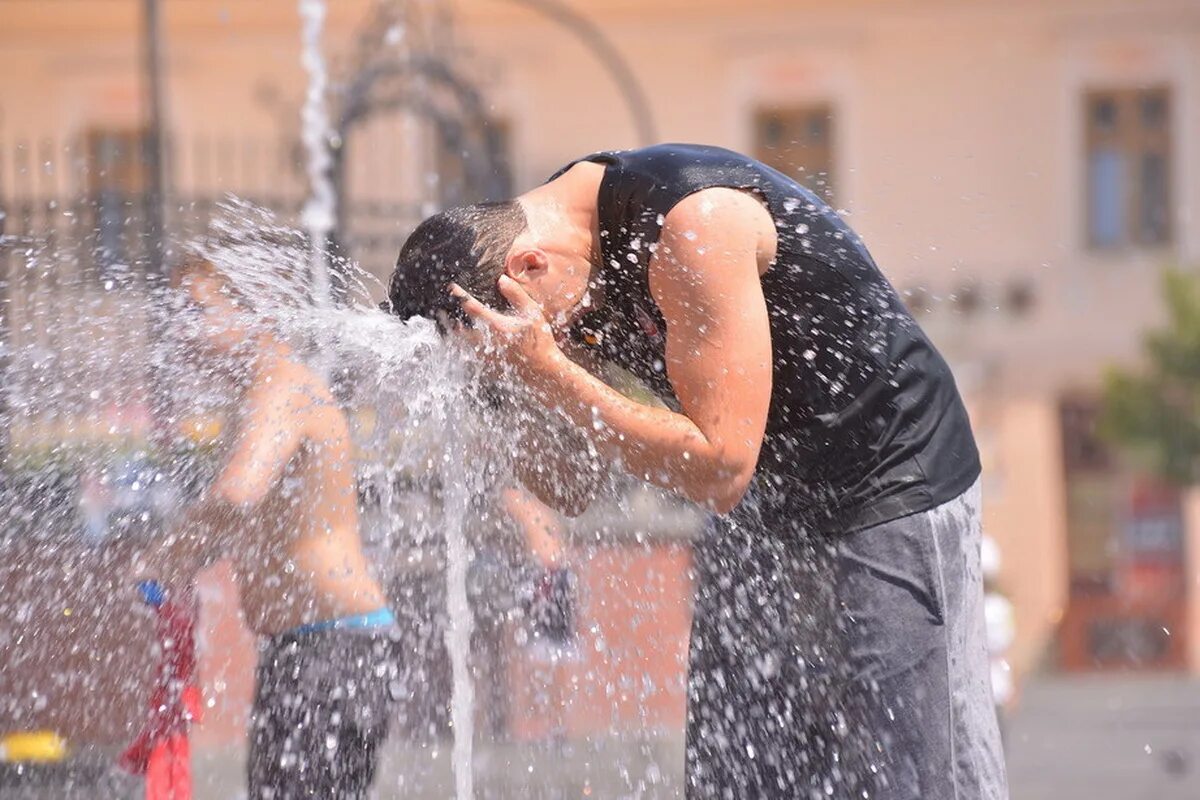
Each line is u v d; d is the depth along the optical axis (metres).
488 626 13.61
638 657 13.59
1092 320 55.78
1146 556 53.56
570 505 9.57
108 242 20.67
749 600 8.88
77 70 57.47
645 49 57.81
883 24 57.44
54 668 14.45
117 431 14.91
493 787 12.95
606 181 8.42
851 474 8.50
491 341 8.42
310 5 30.89
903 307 8.69
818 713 8.70
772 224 8.23
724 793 8.96
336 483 11.20
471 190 28.59
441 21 35.34
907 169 57.16
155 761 11.81
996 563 22.98
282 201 22.17
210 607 14.71
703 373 7.98
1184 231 56.41
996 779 8.64
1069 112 57.00
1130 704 34.47
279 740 11.09
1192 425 42.84
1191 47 56.72
